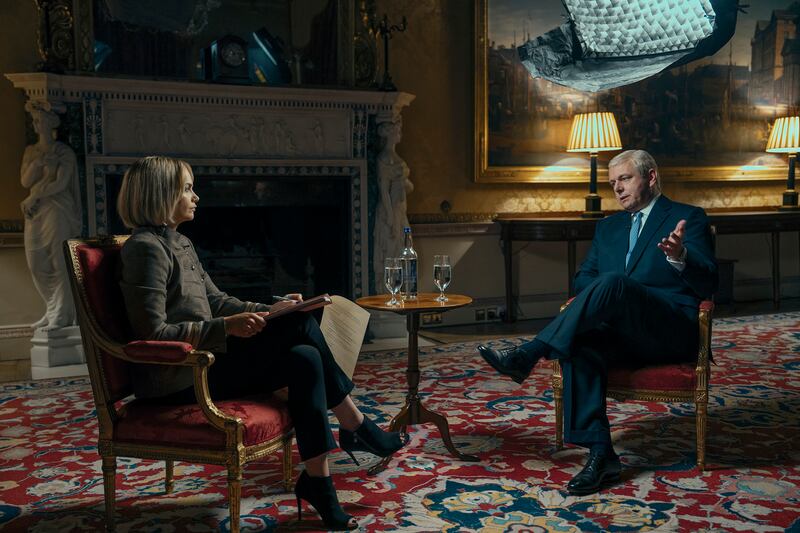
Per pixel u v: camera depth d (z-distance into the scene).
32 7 5.09
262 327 2.22
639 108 6.89
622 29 6.54
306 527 2.34
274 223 5.82
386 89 5.70
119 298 2.34
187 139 5.22
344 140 5.67
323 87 5.55
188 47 5.39
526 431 3.35
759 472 2.76
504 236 6.35
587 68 6.57
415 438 3.26
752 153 7.39
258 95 5.31
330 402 2.45
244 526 2.36
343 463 2.95
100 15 5.11
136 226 2.35
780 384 4.11
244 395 2.38
